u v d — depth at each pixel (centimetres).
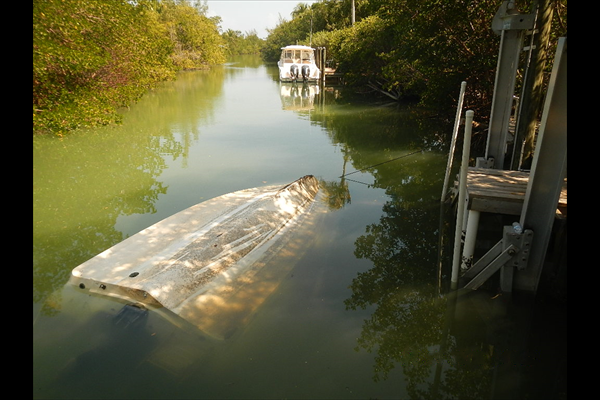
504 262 414
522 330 382
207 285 381
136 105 1653
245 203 559
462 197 418
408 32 1267
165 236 478
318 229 560
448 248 541
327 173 836
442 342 365
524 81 575
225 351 326
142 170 824
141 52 1367
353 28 2231
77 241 519
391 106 1814
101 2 938
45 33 775
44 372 293
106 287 367
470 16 1029
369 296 419
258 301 390
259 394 291
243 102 1852
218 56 5138
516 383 319
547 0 520
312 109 1703
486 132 1026
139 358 307
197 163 883
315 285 432
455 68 1157
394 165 910
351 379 313
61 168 822
